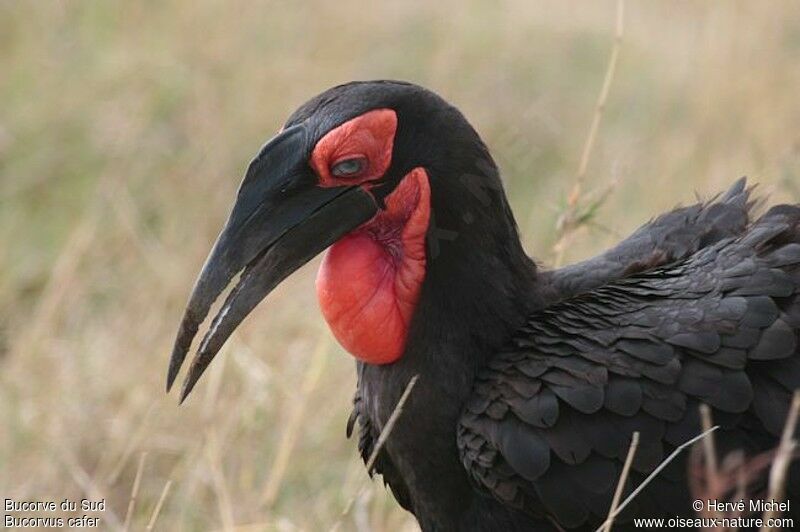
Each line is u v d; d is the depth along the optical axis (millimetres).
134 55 16281
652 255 8969
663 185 15305
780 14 19375
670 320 8266
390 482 9297
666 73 18625
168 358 12508
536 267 9062
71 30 16766
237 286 8531
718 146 16703
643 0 21047
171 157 15344
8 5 17062
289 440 10945
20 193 15195
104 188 14906
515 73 17844
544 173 16109
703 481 7945
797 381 8047
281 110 15984
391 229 8648
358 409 9227
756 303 8164
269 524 10578
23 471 11555
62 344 12938
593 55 18844
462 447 8422
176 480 11242
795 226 8578
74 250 13773
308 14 17578
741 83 17844
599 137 16938
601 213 14180
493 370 8477
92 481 11297
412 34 17781
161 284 13805
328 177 8477
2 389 12328
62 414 11906
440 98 8586
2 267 14344
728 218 9031
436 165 8492
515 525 8508
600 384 8148
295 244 8516
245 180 8500
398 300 8617
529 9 19422
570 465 8172
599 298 8641
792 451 7719
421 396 8586
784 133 16641
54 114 15672
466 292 8539
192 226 14695
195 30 16797
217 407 11586
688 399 8086
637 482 8125
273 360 12250
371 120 8422
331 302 8648
